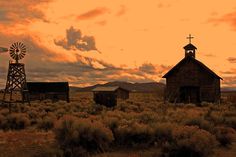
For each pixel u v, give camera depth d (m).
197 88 55.03
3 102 53.88
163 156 14.68
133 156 14.96
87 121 16.64
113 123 18.45
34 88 82.31
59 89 82.94
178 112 33.34
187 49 57.97
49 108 41.03
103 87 91.50
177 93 55.00
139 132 17.38
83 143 15.78
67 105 46.44
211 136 15.09
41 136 20.53
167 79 55.78
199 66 54.44
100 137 16.14
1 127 24.55
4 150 16.38
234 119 23.91
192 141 14.29
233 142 17.72
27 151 16.00
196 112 33.12
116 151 16.05
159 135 17.59
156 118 24.84
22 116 25.70
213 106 43.84
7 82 57.62
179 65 55.25
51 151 14.52
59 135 16.39
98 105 43.25
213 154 14.96
